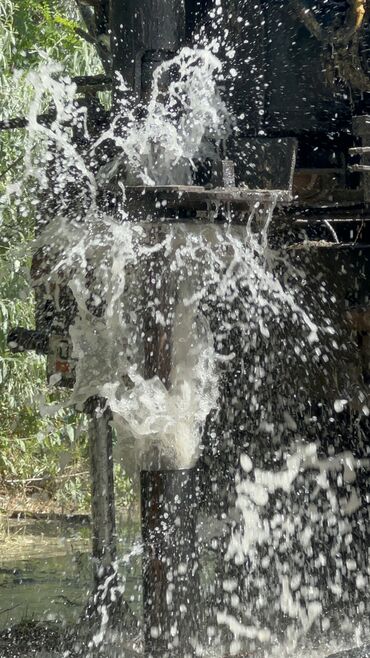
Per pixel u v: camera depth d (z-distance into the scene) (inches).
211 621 301.4
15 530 495.8
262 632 295.0
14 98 506.6
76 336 305.6
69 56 550.6
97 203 302.4
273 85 318.0
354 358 298.4
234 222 285.3
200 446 287.1
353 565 311.6
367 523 309.4
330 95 315.0
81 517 521.0
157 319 272.5
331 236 307.9
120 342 291.3
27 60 550.0
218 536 326.6
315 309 307.0
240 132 317.4
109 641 289.6
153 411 271.7
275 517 322.7
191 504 273.1
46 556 434.6
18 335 337.1
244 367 317.7
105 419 317.4
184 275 276.8
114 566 314.8
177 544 270.2
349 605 309.4
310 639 288.7
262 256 298.2
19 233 487.8
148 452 271.7
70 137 316.8
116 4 277.6
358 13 292.4
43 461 556.4
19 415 555.8
